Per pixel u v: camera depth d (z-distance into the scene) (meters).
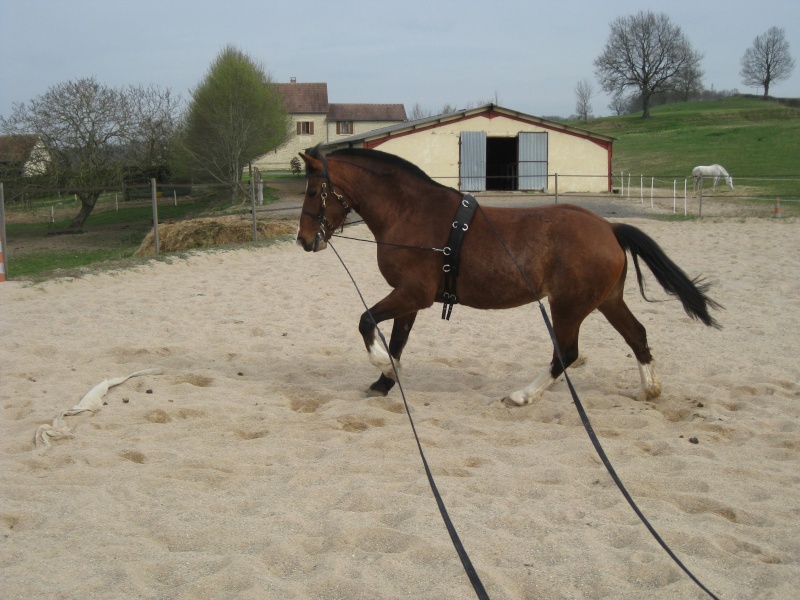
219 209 31.61
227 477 4.98
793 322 10.04
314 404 6.84
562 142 34.50
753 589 3.53
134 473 4.98
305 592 3.46
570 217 6.38
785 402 6.68
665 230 21.23
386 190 6.70
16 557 3.78
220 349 8.64
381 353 6.59
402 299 6.58
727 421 6.23
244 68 39.72
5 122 31.83
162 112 37.12
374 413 6.39
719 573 3.68
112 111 32.44
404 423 6.18
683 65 85.44
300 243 6.90
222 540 4.00
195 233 18.98
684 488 4.84
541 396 6.78
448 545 3.88
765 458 5.44
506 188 38.84
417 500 4.53
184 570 3.67
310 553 3.94
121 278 13.65
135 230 29.16
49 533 4.05
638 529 4.13
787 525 4.26
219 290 12.54
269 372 7.85
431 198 6.60
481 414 6.48
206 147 39.53
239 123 39.06
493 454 5.47
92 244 25.08
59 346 8.56
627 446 5.63
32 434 5.76
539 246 6.29
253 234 18.95
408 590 3.51
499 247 6.33
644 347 6.82
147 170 38.50
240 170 40.47
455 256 6.39
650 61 84.38
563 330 6.49
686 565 3.72
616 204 29.59
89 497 4.54
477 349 8.95
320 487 4.75
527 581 3.59
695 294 6.49
